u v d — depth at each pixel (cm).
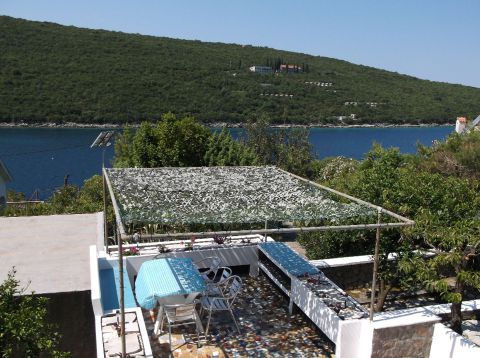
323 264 809
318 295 610
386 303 813
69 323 634
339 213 556
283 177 751
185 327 608
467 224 613
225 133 1817
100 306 539
